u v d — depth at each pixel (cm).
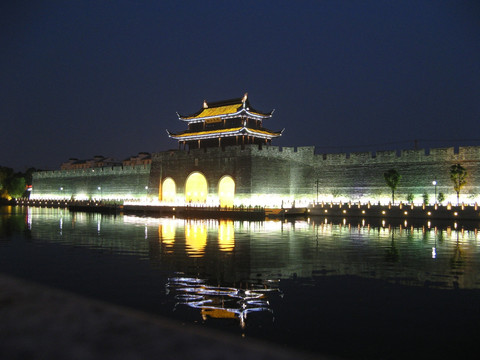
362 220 5841
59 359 701
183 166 8331
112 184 10188
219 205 7600
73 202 10281
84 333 805
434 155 6494
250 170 7212
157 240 3266
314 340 1198
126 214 7394
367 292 1669
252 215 6200
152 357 704
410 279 1883
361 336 1229
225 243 3080
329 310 1453
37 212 7981
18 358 708
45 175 12262
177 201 8400
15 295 1048
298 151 7731
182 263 2266
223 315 1400
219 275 1973
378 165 6975
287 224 5062
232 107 8475
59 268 2139
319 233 3869
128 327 841
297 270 2080
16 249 2798
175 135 8825
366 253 2592
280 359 721
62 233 3825
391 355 1108
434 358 1096
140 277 1931
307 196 7594
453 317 1385
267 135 8419
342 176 7288
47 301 1002
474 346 1168
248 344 781
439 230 4219
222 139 8488
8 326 843
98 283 1822
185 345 758
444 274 1981
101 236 3562
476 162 6144
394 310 1453
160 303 1525
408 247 2869
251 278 1905
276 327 1291
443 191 6381
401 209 6056
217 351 737
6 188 12925
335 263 2261
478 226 4753
